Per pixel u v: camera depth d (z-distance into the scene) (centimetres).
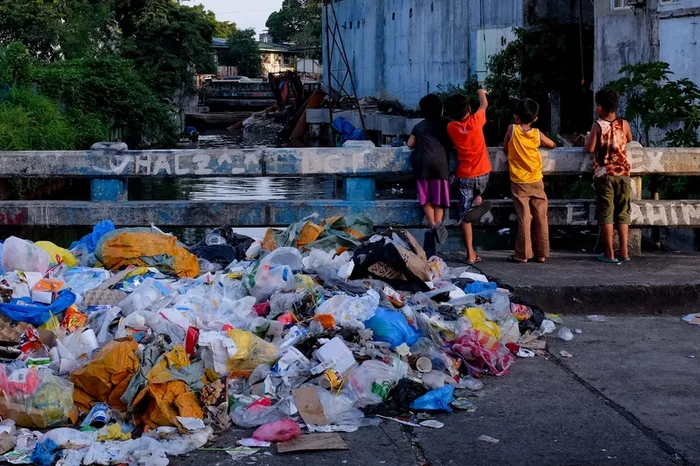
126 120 3291
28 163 782
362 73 4566
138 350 479
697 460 404
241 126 5591
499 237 1470
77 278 632
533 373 535
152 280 604
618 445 421
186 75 4591
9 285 560
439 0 3412
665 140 1248
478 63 3033
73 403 459
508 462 402
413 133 778
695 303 679
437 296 614
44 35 3581
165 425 432
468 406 473
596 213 786
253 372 486
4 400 443
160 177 801
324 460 404
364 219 752
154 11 4359
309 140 4462
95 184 798
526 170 759
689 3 1444
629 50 1689
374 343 522
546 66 2284
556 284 679
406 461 404
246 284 613
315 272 638
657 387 507
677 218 794
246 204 795
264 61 9406
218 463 401
